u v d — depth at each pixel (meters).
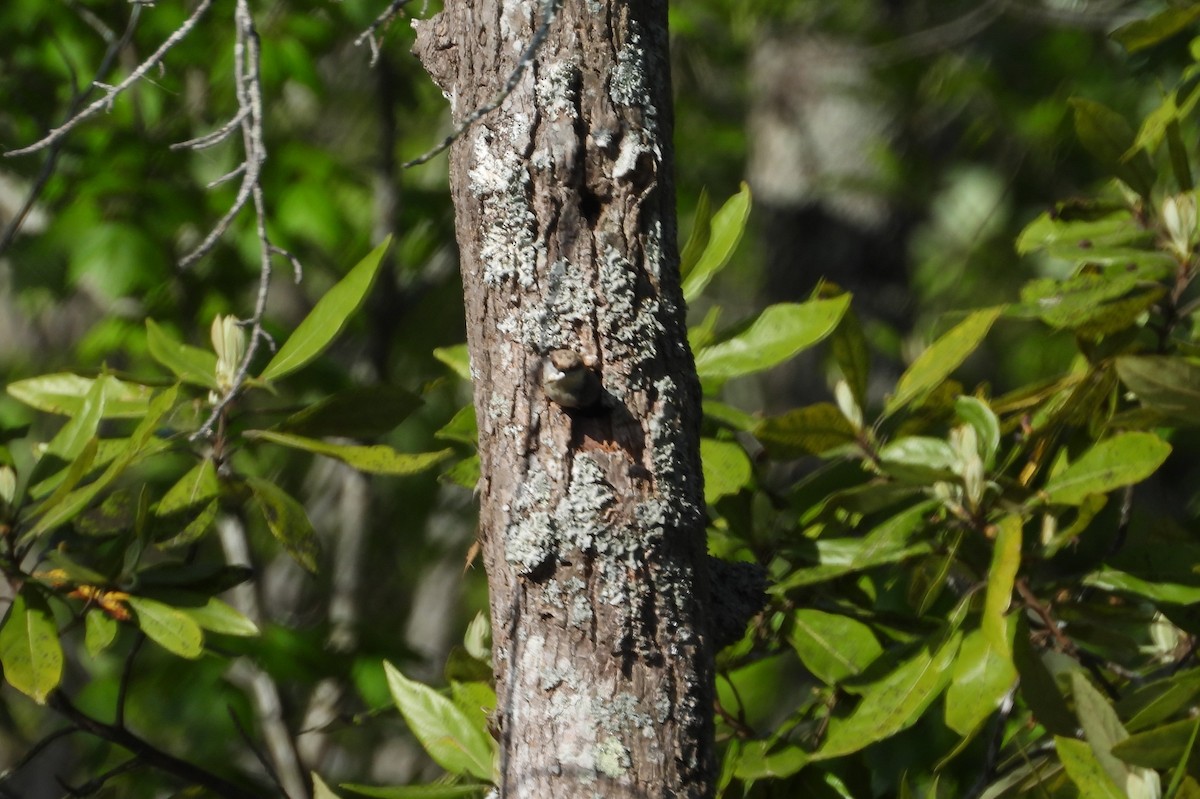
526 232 3.84
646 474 3.82
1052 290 4.22
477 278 3.86
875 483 4.13
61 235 5.98
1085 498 4.05
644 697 3.80
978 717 4.01
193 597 4.21
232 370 4.27
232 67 6.18
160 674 4.92
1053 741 4.05
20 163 6.23
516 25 3.86
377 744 6.36
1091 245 4.26
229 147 6.43
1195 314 4.25
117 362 6.86
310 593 7.27
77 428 4.27
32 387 4.34
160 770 4.39
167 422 4.30
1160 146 4.35
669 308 3.85
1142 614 4.16
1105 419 4.25
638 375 3.83
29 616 4.16
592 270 3.83
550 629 3.81
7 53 6.36
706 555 3.85
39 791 5.88
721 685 4.34
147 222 6.04
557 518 3.81
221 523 5.10
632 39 3.86
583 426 3.82
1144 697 4.07
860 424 4.18
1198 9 4.37
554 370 3.81
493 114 3.85
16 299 6.90
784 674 4.57
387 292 6.96
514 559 3.82
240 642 4.80
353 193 7.30
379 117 7.18
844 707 4.20
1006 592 3.97
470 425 4.26
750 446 5.29
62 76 6.27
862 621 4.23
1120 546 4.29
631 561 3.81
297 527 4.24
